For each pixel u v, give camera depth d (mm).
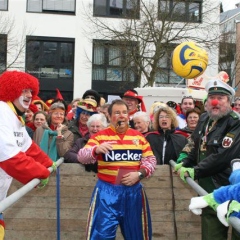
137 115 5246
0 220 3320
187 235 4777
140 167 3826
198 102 8164
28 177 3090
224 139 3611
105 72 21172
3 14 20094
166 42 15609
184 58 8492
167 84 18719
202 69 8586
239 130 3609
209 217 3914
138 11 16172
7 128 3082
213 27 18625
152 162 3861
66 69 21188
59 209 4691
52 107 5555
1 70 18688
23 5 20328
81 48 20828
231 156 3559
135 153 3787
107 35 19203
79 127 5473
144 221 3875
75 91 20938
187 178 3596
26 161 3080
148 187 4789
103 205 3709
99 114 4832
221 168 3631
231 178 2758
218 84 3762
